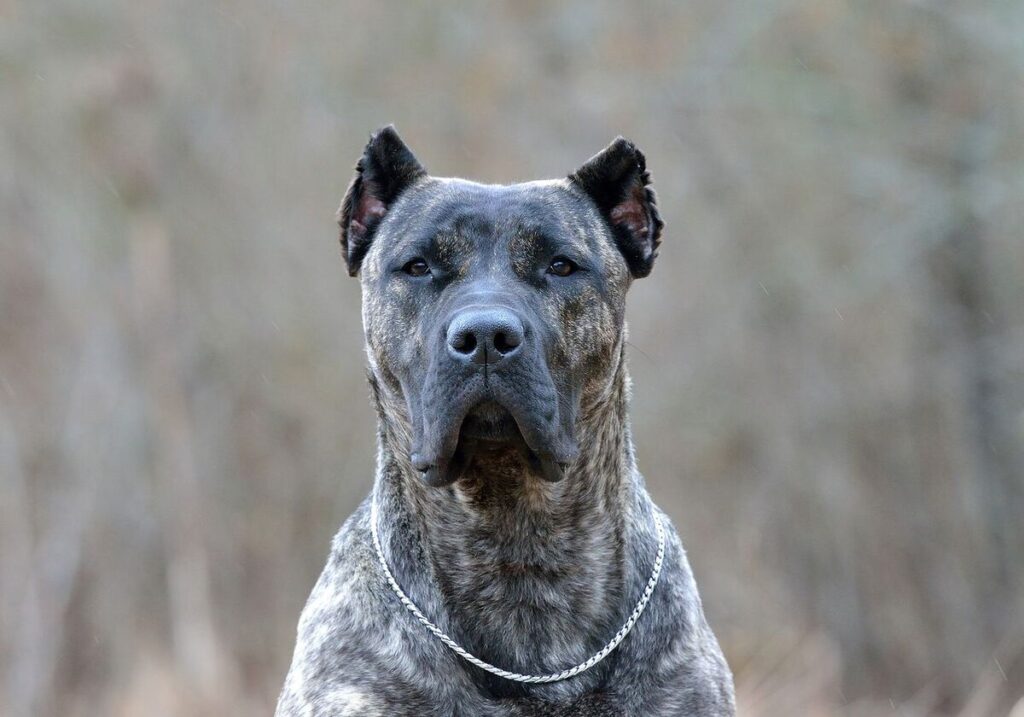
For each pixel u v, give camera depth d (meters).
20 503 20.77
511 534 5.77
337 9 21.19
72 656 20.31
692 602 6.09
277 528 20.83
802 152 21.94
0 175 20.97
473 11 21.64
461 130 21.33
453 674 5.67
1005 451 23.12
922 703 20.84
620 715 5.70
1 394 21.03
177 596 19.88
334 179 21.19
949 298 23.14
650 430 21.48
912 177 21.52
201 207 21.19
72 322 21.33
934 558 22.67
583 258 5.99
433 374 5.58
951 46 21.62
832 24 21.55
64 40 20.75
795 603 21.62
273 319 21.12
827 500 22.20
